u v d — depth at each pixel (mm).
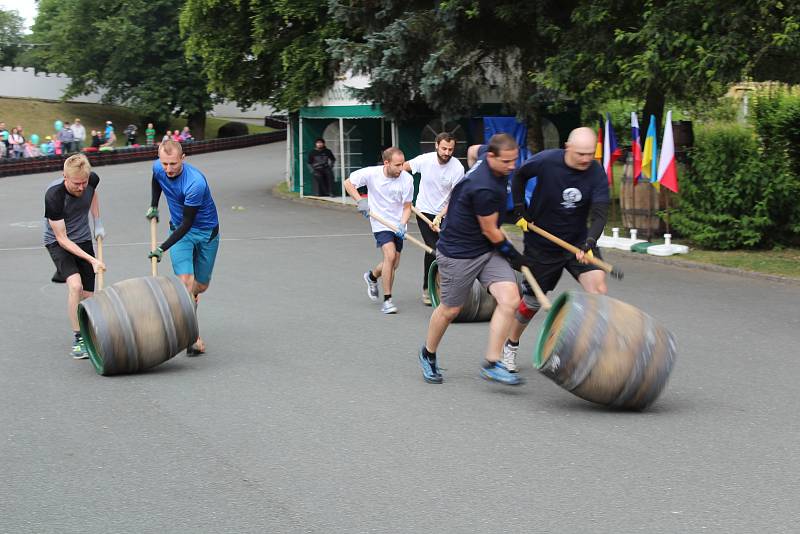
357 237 16453
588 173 6762
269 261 13555
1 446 5605
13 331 8969
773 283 11461
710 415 6094
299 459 5324
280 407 6363
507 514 4504
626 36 14406
